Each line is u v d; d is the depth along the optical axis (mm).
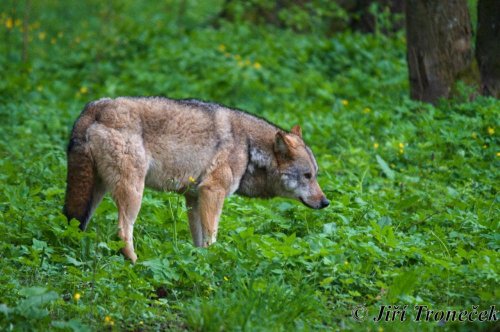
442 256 10523
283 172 12039
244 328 8062
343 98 19750
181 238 11836
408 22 17703
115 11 28234
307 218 12086
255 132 11906
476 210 12625
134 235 11367
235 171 11633
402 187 13859
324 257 9992
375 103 18453
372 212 12211
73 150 10648
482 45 17406
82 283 9422
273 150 11992
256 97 19672
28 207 11055
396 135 16109
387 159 15297
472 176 14211
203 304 8469
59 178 13273
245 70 20578
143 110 10977
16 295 8898
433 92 17469
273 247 10148
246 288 9016
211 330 8156
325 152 15734
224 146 11477
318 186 12297
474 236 11453
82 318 8555
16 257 9945
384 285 9406
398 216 12414
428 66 17438
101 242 10367
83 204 10656
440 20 17266
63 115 17766
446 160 14930
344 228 11188
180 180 11344
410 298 9023
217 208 11414
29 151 15070
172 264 9938
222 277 9781
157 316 8805
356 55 21844
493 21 17172
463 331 8531
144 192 12867
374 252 10250
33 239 10062
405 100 17703
